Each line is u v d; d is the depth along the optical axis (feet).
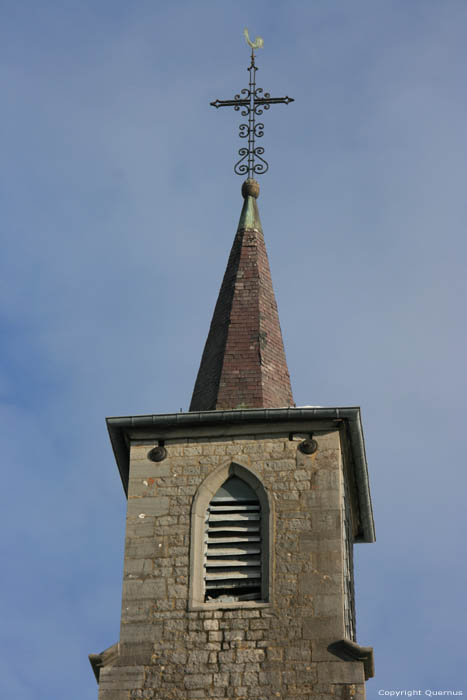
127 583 130.21
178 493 134.31
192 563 130.72
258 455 135.23
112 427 137.08
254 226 156.76
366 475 140.67
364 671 125.49
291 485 133.59
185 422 136.77
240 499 133.90
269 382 143.02
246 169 160.76
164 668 125.70
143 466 135.74
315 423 136.26
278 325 149.59
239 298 150.20
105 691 125.18
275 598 128.06
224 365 143.95
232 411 136.26
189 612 128.16
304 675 124.16
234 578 130.52
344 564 132.26
